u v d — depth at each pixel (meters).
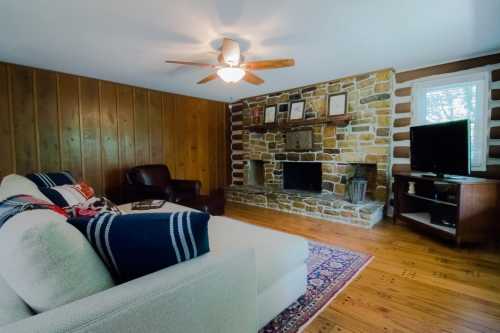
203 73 3.56
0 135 3.08
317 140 4.33
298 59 3.10
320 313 1.70
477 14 2.11
